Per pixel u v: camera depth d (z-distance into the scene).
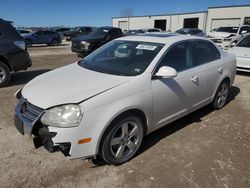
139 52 3.69
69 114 2.65
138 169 3.09
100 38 12.98
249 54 8.05
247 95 6.14
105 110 2.79
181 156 3.38
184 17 43.34
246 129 4.24
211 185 2.84
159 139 3.83
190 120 4.55
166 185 2.82
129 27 51.78
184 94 3.82
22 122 2.85
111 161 3.06
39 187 2.75
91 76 3.31
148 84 3.23
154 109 3.36
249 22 35.91
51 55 14.24
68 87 3.01
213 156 3.40
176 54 3.76
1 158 3.23
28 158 3.25
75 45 13.16
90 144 2.76
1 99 5.49
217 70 4.56
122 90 2.97
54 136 2.63
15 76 8.03
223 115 4.82
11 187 2.74
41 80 3.42
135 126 3.21
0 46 6.39
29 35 21.97
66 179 2.88
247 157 3.39
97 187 2.77
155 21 47.91
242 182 2.90
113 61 3.76
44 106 2.73
